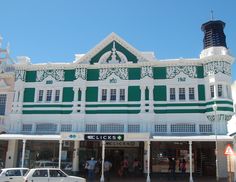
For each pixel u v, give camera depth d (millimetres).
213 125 31359
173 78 33312
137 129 32688
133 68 34219
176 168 32656
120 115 33188
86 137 30141
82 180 22000
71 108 34219
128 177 32094
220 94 31562
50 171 21531
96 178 30750
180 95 33031
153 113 32531
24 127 34688
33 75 35969
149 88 33219
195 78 32969
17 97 35188
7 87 35844
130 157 33969
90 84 34562
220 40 33406
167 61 33500
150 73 33500
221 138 28938
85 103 34031
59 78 35281
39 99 35312
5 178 23000
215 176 31984
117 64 34250
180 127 32125
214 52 32719
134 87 33750
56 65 35375
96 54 35312
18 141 34781
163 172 32562
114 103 33594
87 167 29109
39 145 34625
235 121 31078
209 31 34094
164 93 33156
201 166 32438
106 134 29781
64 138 30656
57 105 34531
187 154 32781
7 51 37125
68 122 34000
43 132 34062
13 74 36188
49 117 34406
